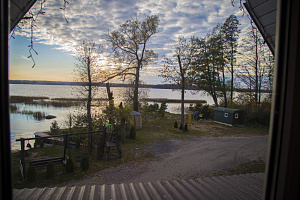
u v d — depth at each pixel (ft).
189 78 72.49
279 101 3.52
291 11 3.28
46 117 94.79
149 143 46.70
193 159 34.01
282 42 3.49
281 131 3.45
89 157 36.09
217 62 85.92
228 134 57.47
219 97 94.53
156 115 93.66
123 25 81.30
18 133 64.54
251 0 10.52
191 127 68.44
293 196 3.29
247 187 16.63
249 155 34.81
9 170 2.92
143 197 14.38
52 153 38.86
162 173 27.45
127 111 46.55
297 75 3.19
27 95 212.84
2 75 2.78
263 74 71.41
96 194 14.44
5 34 2.81
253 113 73.72
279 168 3.49
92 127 44.16
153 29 84.12
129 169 29.48
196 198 14.33
